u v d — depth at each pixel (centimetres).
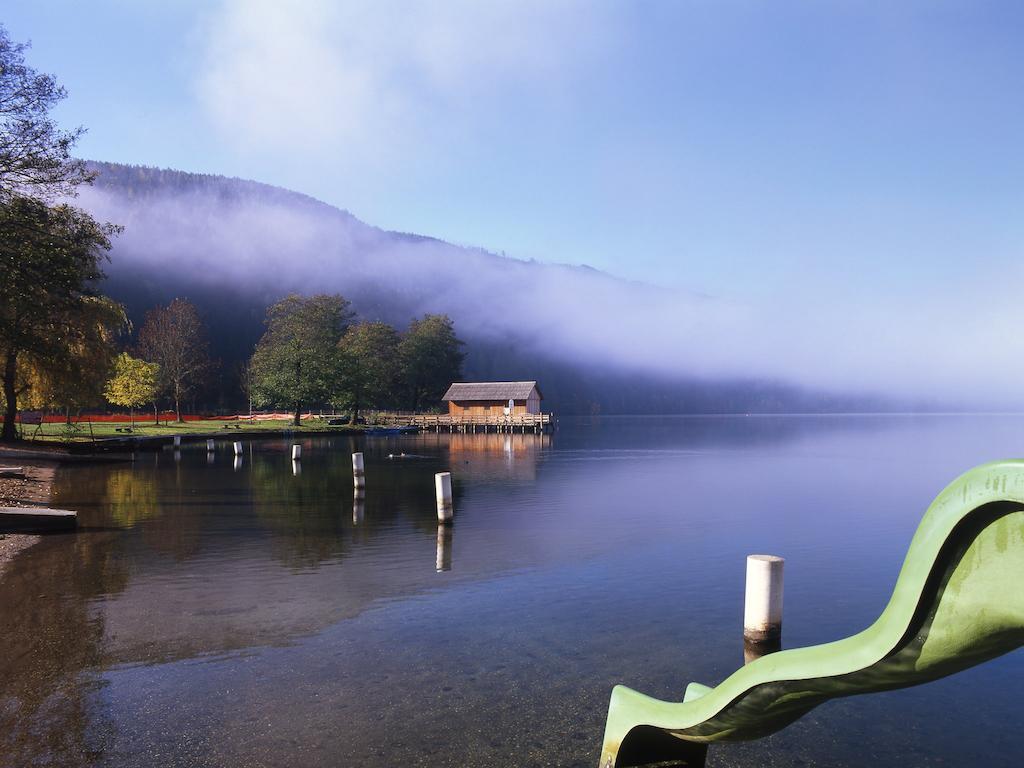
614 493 2428
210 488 2453
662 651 806
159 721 607
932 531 158
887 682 185
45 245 2733
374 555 1344
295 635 853
